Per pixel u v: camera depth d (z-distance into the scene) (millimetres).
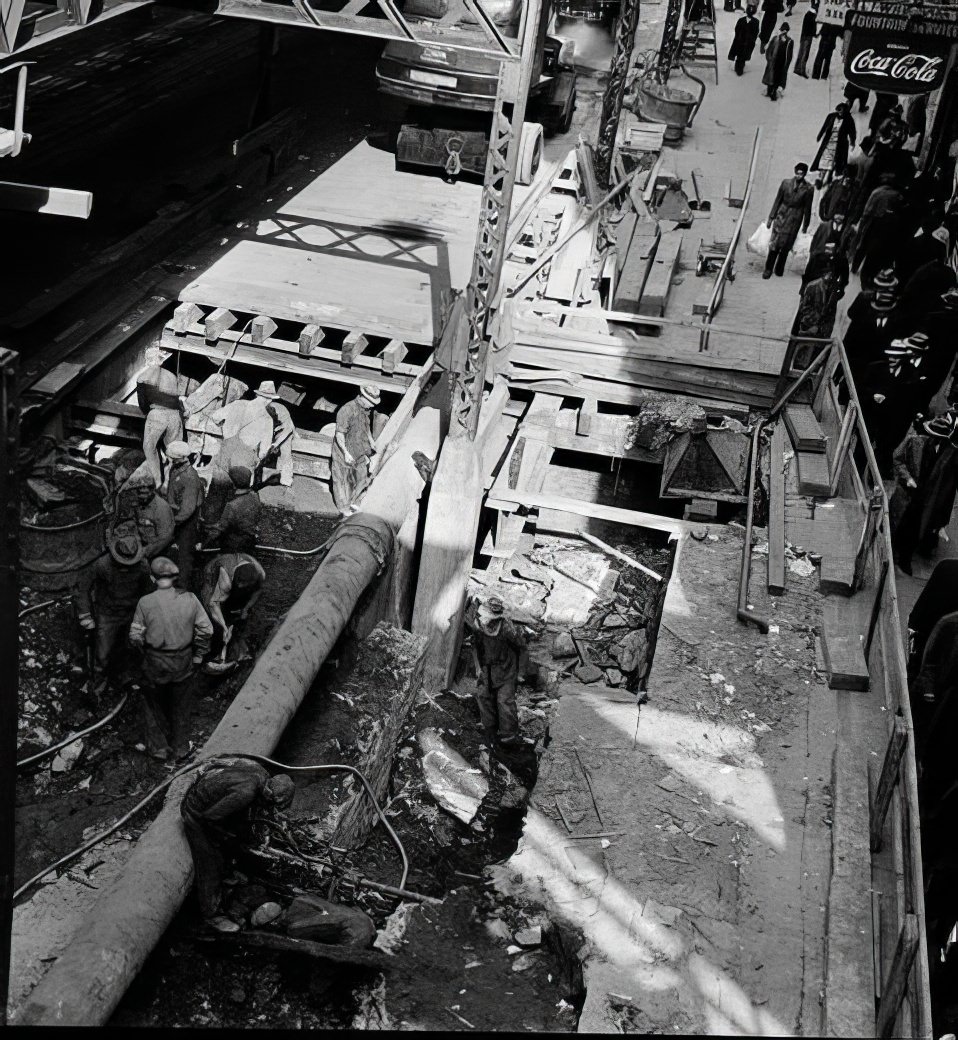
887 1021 7637
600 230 21391
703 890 9320
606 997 8414
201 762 9102
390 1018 8523
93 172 20297
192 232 19062
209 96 25391
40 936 9250
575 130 26812
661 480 15805
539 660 13742
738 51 36125
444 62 19797
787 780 10422
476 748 12453
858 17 23234
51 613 12531
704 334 18016
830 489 14398
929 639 11773
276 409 15922
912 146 29297
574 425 16531
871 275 21625
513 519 15344
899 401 16328
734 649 11938
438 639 13219
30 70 25234
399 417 15141
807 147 30828
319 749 10781
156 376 15195
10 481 6047
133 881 8227
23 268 16922
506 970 8945
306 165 22641
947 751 10859
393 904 9766
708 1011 8375
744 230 25125
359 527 12234
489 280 12422
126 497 12383
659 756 10594
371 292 17891
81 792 10734
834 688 11508
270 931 9086
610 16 32781
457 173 21875
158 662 10641
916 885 8383
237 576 11930
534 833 9773
